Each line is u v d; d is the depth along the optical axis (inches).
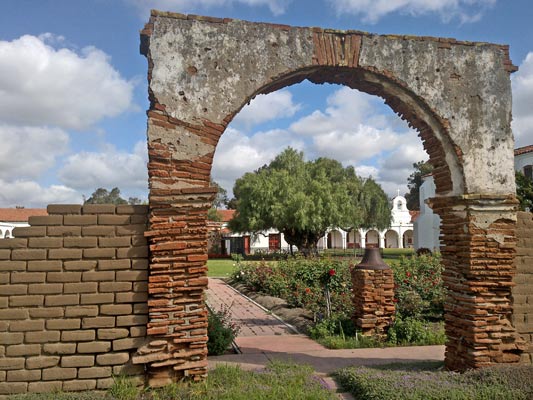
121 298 223.6
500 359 254.4
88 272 222.5
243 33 242.1
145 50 245.6
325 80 273.6
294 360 294.7
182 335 224.4
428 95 261.3
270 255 1574.8
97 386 218.4
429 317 424.8
